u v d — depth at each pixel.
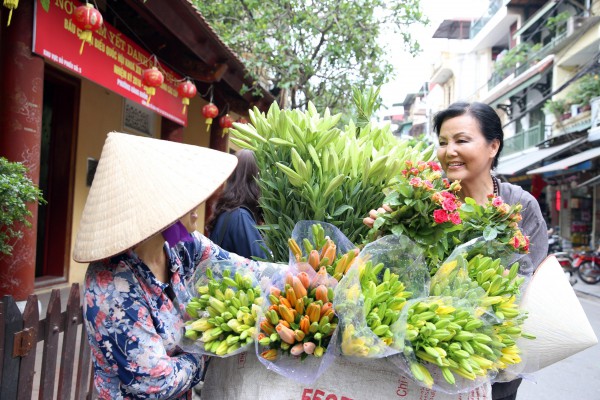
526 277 1.50
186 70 6.11
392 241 1.28
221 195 2.42
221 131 8.37
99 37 4.38
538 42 20.16
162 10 4.61
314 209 1.45
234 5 8.45
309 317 1.15
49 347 2.14
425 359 1.15
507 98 20.69
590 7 15.01
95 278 1.27
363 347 1.11
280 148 1.55
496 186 1.83
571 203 14.90
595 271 10.91
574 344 1.42
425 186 1.23
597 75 13.33
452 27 29.95
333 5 7.77
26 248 3.61
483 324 1.21
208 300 1.28
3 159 2.96
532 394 4.16
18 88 3.53
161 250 1.41
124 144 1.30
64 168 6.34
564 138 14.78
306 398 1.21
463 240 1.42
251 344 1.22
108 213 1.24
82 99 6.43
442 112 1.77
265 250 1.67
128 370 1.22
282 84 7.50
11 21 3.49
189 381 1.33
